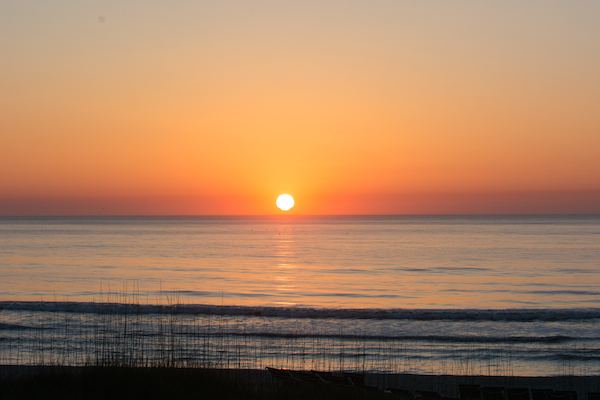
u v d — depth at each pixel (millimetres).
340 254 75438
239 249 85500
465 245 93625
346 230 172125
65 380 10914
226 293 37250
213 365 15516
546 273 51000
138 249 83812
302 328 22594
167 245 94375
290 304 32312
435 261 63969
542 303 33531
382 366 17156
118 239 114312
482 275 49406
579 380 15641
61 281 43438
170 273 50375
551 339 21047
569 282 44219
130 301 32500
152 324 22578
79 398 9898
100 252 76688
